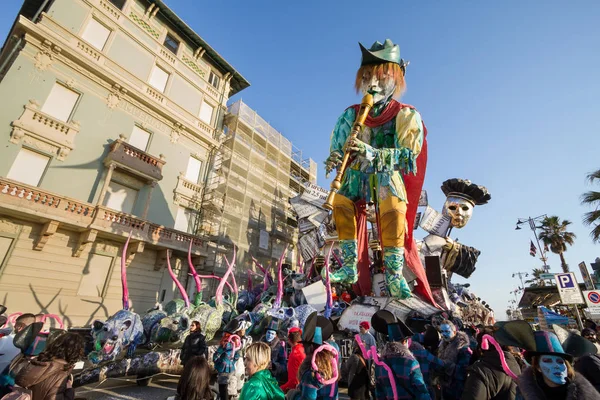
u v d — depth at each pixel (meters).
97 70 15.62
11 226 12.07
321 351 2.86
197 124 20.97
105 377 6.39
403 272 8.59
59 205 12.82
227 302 12.22
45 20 14.59
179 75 20.53
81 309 13.22
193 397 2.40
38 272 12.42
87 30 16.20
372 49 8.73
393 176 7.81
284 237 27.94
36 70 13.79
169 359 7.25
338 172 6.43
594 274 21.61
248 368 2.84
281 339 6.76
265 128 29.16
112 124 16.16
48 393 2.28
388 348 3.27
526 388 2.01
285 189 30.16
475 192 13.08
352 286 9.48
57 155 13.79
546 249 28.44
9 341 3.73
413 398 2.93
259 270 24.19
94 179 14.76
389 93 7.91
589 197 17.53
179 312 9.66
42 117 13.56
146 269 16.03
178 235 17.12
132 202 16.31
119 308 14.42
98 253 14.31
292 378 3.58
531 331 2.08
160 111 18.31
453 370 3.68
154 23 19.67
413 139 7.37
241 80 25.23
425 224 13.24
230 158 22.39
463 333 3.94
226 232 21.53
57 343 2.52
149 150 17.73
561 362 1.94
